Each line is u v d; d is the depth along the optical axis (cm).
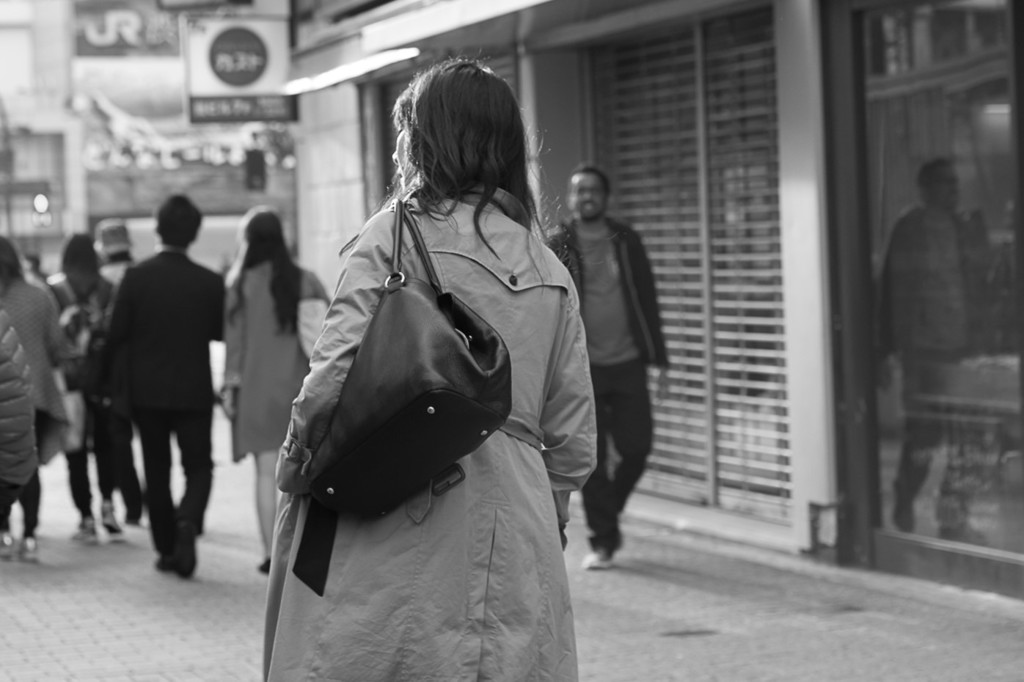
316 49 1683
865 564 973
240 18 1781
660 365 1005
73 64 6894
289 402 973
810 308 990
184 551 996
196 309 1000
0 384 448
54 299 1177
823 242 981
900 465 955
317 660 341
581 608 887
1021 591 866
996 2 870
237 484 1495
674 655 770
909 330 944
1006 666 735
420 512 342
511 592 346
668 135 1182
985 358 891
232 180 6806
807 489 1003
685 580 961
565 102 1274
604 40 1220
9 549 1105
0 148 6175
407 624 339
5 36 6969
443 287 354
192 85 1780
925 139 924
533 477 358
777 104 1038
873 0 944
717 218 1130
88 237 1202
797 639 800
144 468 1021
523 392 358
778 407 1082
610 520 1001
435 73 371
